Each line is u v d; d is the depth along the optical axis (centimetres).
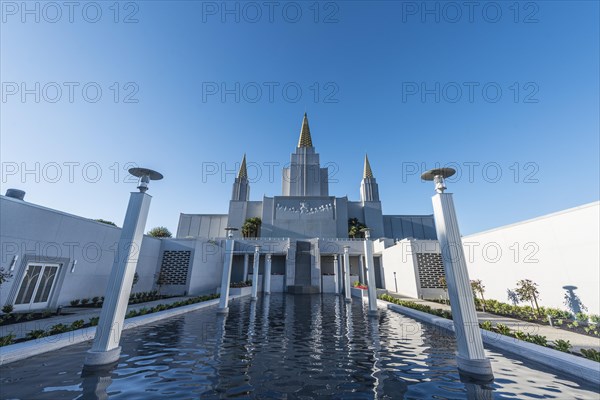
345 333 1043
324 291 3516
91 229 1803
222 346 836
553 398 492
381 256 3566
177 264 2675
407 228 5956
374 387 542
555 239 1341
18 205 1355
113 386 529
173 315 1378
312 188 6053
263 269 4016
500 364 678
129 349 785
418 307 1600
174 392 509
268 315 1499
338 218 5500
